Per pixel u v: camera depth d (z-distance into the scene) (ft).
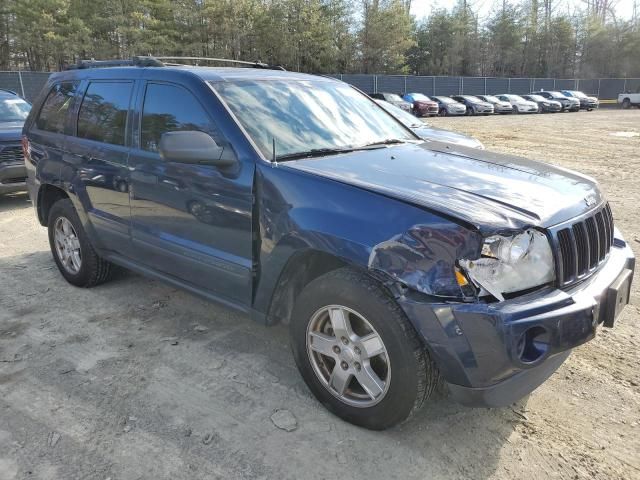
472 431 9.37
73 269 15.98
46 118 16.19
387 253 8.16
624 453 8.84
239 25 134.21
